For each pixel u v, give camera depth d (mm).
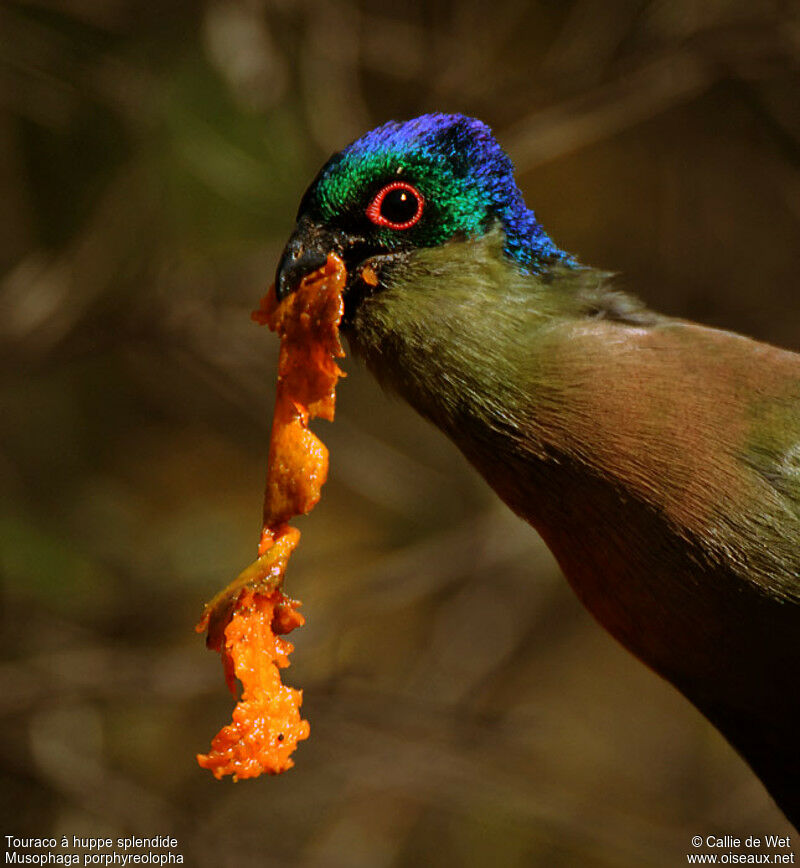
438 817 13297
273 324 5633
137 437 14859
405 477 13453
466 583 13805
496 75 12984
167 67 11523
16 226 12758
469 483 13359
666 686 15211
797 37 11844
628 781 14062
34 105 11727
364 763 12039
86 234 12258
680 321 5676
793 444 5262
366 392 14320
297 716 5188
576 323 5492
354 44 12109
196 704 12891
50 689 11078
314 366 5508
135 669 11344
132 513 13766
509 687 14766
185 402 14648
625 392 5312
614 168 14945
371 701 12125
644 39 12078
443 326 5488
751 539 5242
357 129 12109
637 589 5465
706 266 14102
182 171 11664
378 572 12500
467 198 5566
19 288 12031
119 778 11859
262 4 11570
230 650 5184
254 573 5293
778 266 14180
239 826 12320
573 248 14922
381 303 5566
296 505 5430
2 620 11664
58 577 11945
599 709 14820
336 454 13398
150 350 12445
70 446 13453
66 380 13609
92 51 11555
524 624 13570
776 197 13984
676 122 13883
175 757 12758
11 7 11570
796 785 6094
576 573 5641
